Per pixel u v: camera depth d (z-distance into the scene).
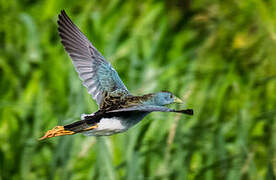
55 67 13.52
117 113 8.82
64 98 13.06
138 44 14.11
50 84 13.30
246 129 12.12
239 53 13.91
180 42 14.38
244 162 11.58
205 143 11.79
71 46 9.61
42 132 12.60
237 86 12.77
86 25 14.27
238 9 14.49
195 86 12.92
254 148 11.98
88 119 8.76
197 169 11.71
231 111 12.75
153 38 14.31
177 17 14.73
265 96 13.14
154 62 13.80
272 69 13.58
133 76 13.47
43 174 12.35
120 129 8.82
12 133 12.77
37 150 12.51
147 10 14.62
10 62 14.02
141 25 14.35
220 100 12.77
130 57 13.89
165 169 11.45
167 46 14.31
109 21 14.55
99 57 9.71
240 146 11.90
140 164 11.55
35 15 14.98
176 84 12.93
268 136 12.12
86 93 12.38
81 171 11.98
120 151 11.66
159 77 13.06
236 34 14.14
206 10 14.70
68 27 9.74
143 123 11.75
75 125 8.72
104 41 14.13
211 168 11.51
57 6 14.84
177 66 13.37
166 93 9.25
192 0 14.79
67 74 13.44
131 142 11.59
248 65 13.85
